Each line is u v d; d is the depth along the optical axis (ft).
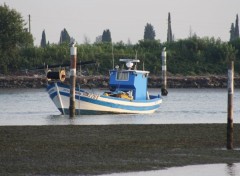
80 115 578.66
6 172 307.99
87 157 341.82
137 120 547.49
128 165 328.70
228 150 368.68
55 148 361.51
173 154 355.15
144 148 368.27
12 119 555.28
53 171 312.09
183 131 424.46
